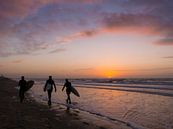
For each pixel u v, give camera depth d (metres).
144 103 18.33
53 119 10.49
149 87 40.38
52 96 24.67
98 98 22.72
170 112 13.75
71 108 14.80
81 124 9.77
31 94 27.11
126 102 19.11
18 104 15.44
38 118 10.38
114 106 16.42
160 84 53.03
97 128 9.18
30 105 15.30
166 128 9.57
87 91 34.22
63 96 24.81
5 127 8.07
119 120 11.05
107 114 12.89
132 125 9.91
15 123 8.84
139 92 30.58
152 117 12.08
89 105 16.91
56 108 14.53
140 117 12.11
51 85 16.23
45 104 16.53
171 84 51.62
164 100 20.55
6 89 31.55
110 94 28.11
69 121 10.30
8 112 11.50
